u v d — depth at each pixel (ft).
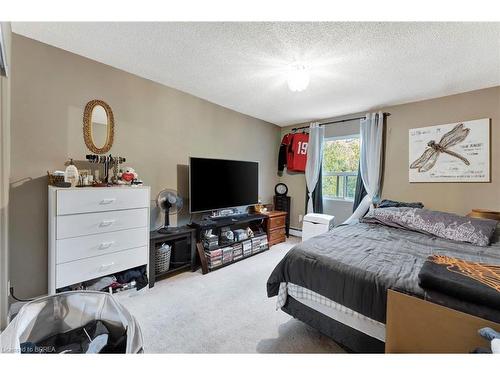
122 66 7.27
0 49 3.57
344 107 10.76
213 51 6.27
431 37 5.32
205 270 8.52
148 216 7.13
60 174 5.91
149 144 8.39
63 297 3.39
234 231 10.43
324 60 6.50
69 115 6.49
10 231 5.67
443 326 2.98
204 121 10.27
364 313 3.90
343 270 4.36
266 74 7.63
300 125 14.17
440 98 9.11
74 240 5.65
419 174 9.57
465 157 8.54
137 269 7.17
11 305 5.68
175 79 8.19
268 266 9.34
